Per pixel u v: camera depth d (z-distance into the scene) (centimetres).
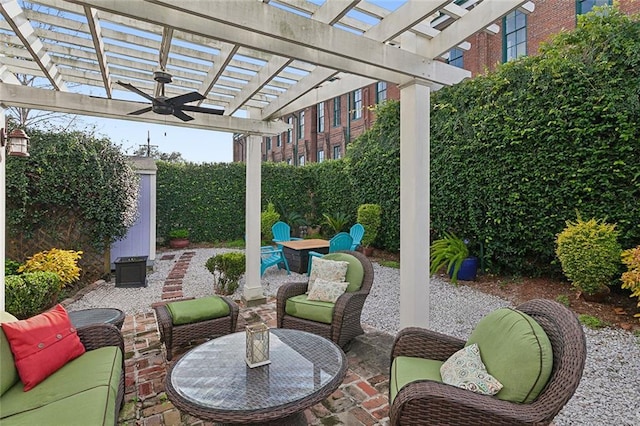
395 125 716
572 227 400
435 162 614
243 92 416
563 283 477
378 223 753
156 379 274
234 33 238
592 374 273
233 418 164
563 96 432
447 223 607
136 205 701
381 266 704
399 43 309
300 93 391
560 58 439
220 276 549
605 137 405
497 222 520
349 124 1462
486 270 559
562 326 164
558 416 223
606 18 410
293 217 1074
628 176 392
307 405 174
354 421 219
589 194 421
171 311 321
